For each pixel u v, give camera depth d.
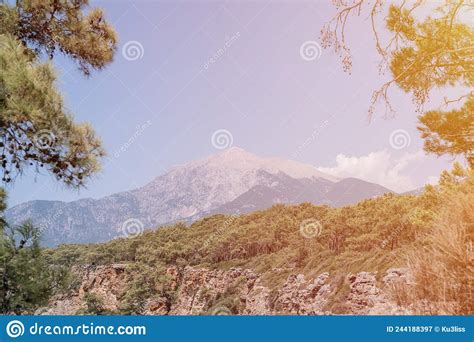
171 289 65.94
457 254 3.40
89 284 71.12
